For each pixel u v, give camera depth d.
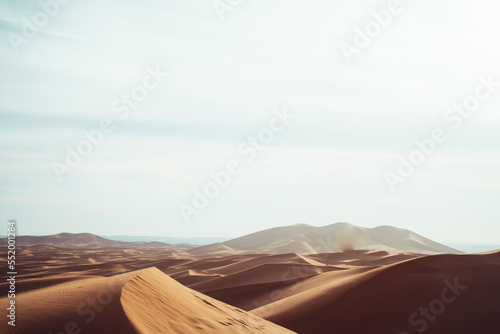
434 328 30.78
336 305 33.50
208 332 18.58
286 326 31.73
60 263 133.62
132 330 14.02
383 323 31.92
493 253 43.88
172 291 23.67
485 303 33.47
